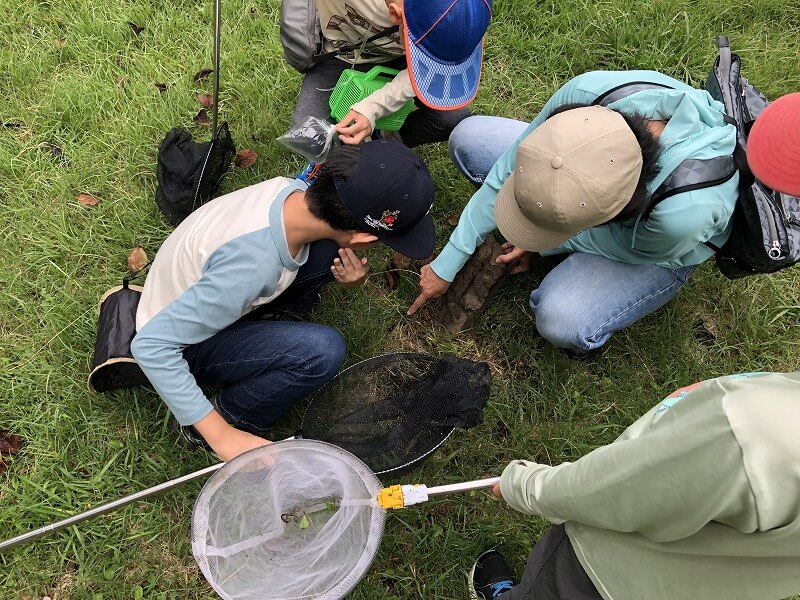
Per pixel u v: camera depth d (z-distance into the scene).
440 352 2.36
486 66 2.93
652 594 1.11
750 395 0.80
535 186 1.63
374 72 2.24
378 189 1.58
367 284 2.42
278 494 1.58
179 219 2.34
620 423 2.30
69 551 1.92
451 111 2.44
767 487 0.76
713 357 2.46
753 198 1.73
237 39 2.79
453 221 2.58
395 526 2.05
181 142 2.33
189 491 2.00
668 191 1.69
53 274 2.29
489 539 2.06
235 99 2.71
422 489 1.49
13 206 2.39
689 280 2.55
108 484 2.00
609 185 1.57
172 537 1.98
